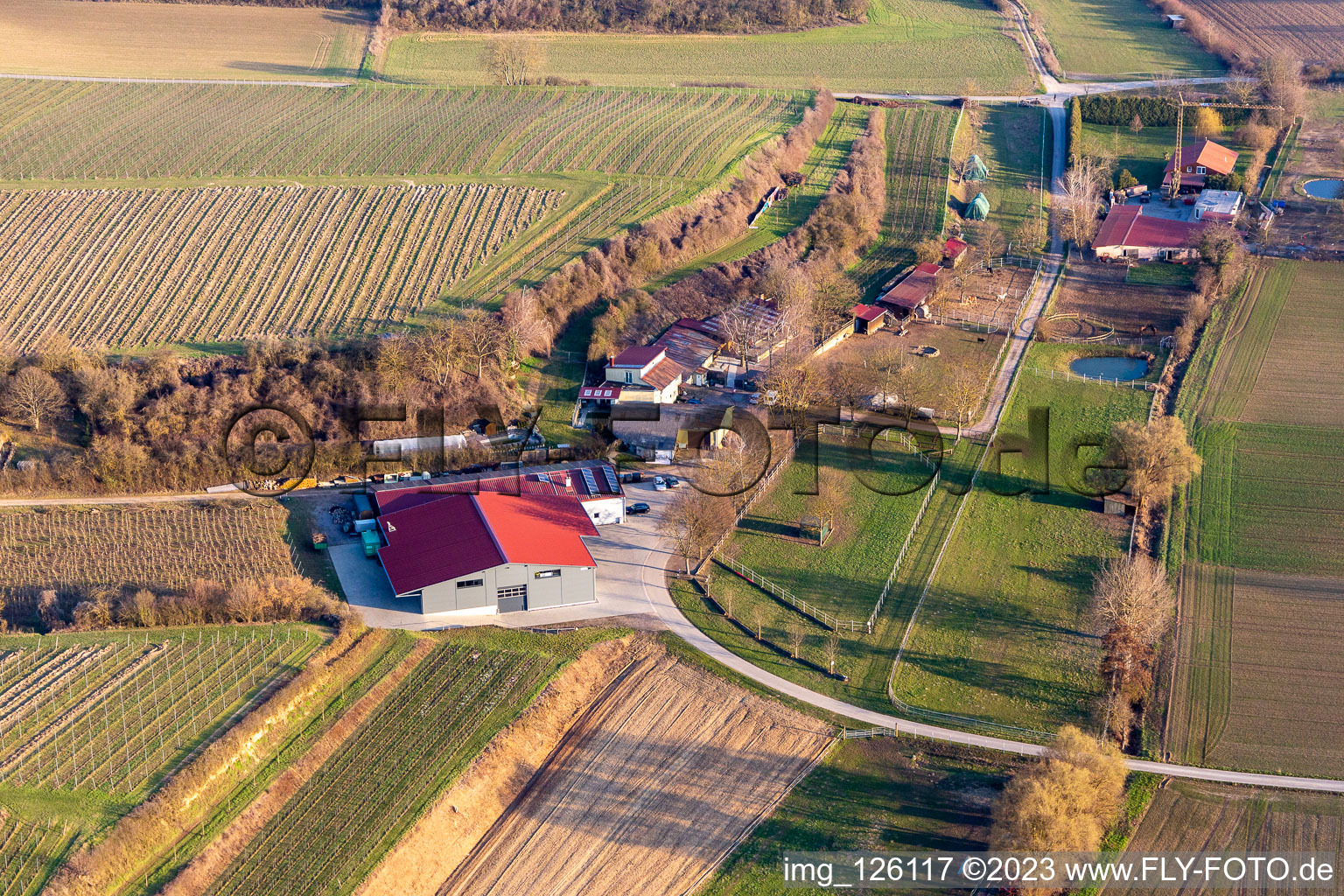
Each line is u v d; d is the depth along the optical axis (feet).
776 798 294.46
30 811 266.98
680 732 313.12
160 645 320.09
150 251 498.28
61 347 416.05
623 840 281.74
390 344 433.48
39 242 499.10
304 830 273.75
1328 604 365.61
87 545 356.59
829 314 513.04
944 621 355.97
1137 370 496.64
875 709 323.78
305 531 371.76
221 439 397.39
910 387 460.14
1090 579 374.63
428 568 344.49
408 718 306.14
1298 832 288.30
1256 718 324.39
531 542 355.15
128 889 255.70
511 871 273.95
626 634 345.51
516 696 315.17
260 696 303.48
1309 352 504.84
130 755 283.18
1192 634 354.33
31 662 312.09
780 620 354.95
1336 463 431.43
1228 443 443.73
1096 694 330.13
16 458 384.68
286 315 465.47
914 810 292.20
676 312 508.53
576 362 471.21
